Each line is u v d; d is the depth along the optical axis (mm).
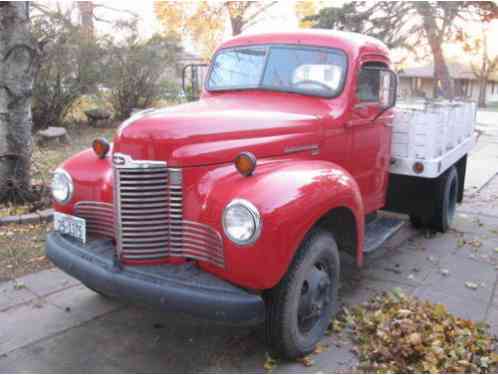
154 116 3316
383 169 5164
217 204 3059
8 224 5871
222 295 2926
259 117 3639
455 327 3764
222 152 3312
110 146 3793
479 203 7945
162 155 3162
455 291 4602
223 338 3723
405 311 3875
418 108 6059
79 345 3598
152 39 14727
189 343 3652
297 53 4469
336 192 3398
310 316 3471
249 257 2934
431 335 3578
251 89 4523
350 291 4562
